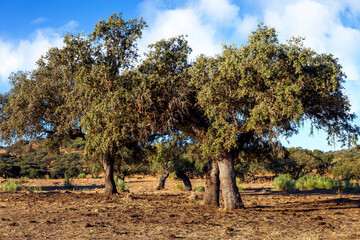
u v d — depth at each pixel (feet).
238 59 33.30
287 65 32.89
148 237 22.67
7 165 212.84
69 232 24.16
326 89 32.83
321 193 69.56
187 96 39.58
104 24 40.70
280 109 31.68
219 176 43.65
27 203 45.91
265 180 172.86
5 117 60.75
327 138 39.58
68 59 42.47
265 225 28.58
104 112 36.29
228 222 30.25
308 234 24.27
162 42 39.75
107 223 28.48
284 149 46.26
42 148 68.69
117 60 41.47
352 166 181.78
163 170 98.58
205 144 37.47
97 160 74.90
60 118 57.11
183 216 34.04
